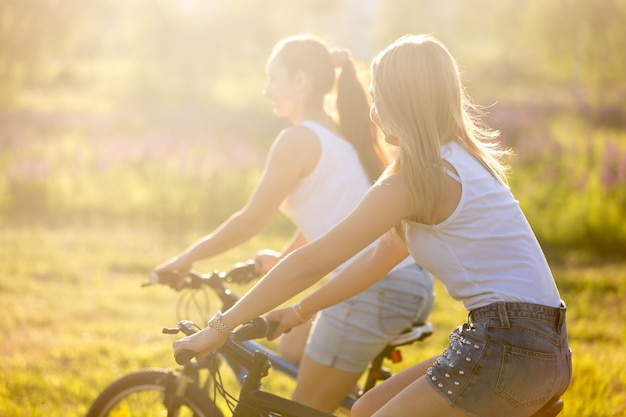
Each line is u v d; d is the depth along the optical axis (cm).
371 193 319
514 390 301
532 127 2664
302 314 380
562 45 4591
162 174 1788
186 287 456
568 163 1930
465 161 320
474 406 304
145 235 1491
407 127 317
